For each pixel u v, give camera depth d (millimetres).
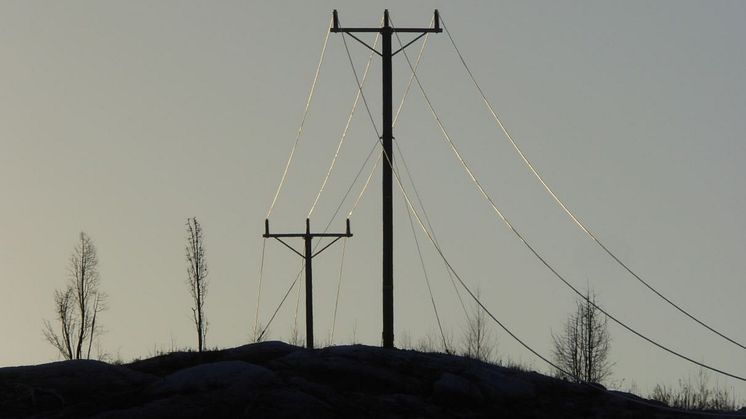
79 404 86125
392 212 109062
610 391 104125
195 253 138875
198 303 137500
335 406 86562
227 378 88188
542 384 101375
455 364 99875
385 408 88438
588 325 137375
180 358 98500
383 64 110875
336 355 98625
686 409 102375
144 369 96312
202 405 84312
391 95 110625
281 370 93688
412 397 91500
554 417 94125
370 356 98812
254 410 84125
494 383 97250
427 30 111500
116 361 112250
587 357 136125
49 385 89312
